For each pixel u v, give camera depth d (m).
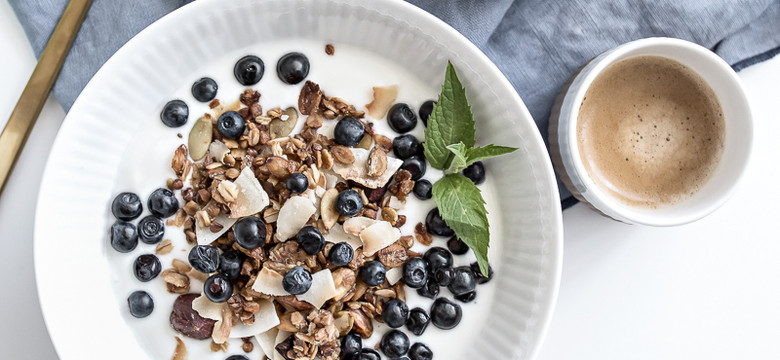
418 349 0.43
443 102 0.42
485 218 0.42
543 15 0.46
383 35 0.43
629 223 0.45
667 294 0.48
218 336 0.41
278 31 0.43
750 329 0.48
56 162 0.40
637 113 0.46
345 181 0.43
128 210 0.42
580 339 0.48
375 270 0.42
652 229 0.48
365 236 0.42
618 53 0.43
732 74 0.45
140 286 0.42
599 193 0.44
